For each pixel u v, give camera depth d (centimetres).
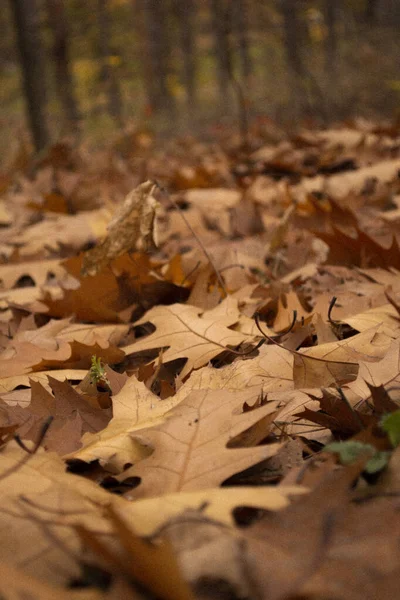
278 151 249
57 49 492
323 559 59
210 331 104
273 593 57
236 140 324
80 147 327
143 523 66
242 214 166
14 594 56
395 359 87
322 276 127
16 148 358
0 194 243
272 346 97
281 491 67
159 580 56
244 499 67
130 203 120
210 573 59
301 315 108
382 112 445
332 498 65
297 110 425
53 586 62
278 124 379
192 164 290
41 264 148
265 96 504
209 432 78
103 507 69
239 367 94
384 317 103
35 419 88
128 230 120
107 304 121
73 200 199
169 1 859
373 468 71
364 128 296
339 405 81
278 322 109
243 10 585
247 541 61
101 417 90
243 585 58
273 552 60
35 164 276
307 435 83
